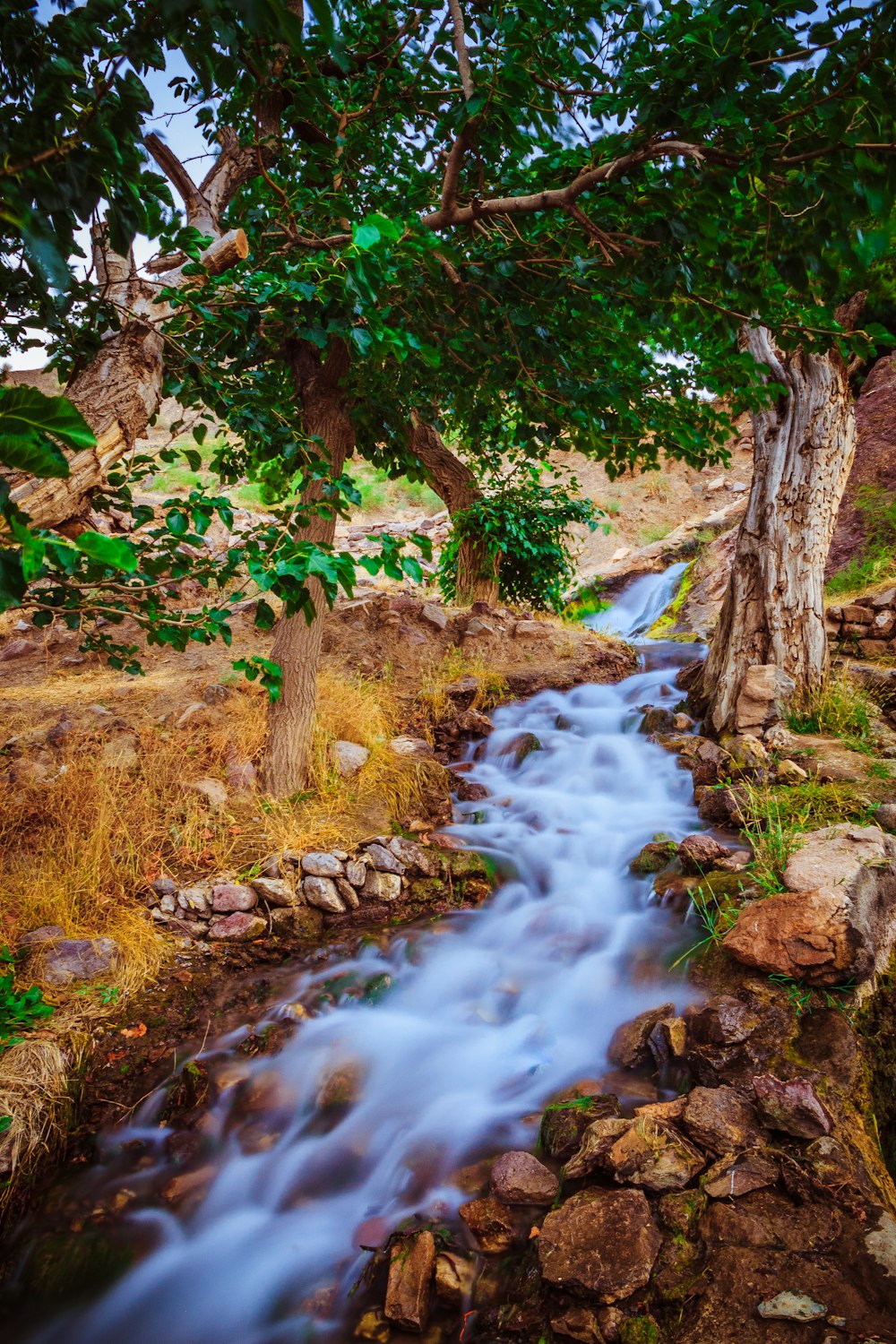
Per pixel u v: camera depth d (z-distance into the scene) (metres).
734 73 2.02
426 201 3.45
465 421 5.90
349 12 3.19
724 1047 2.74
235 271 2.99
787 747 5.18
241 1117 3.00
